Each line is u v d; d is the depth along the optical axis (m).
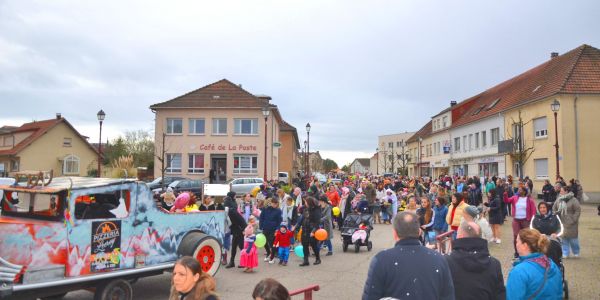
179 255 8.35
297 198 16.16
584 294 7.96
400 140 104.12
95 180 7.51
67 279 6.48
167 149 41.41
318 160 115.75
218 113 41.69
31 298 6.23
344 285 9.13
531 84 36.66
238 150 41.41
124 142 69.12
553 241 7.35
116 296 7.14
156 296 8.43
